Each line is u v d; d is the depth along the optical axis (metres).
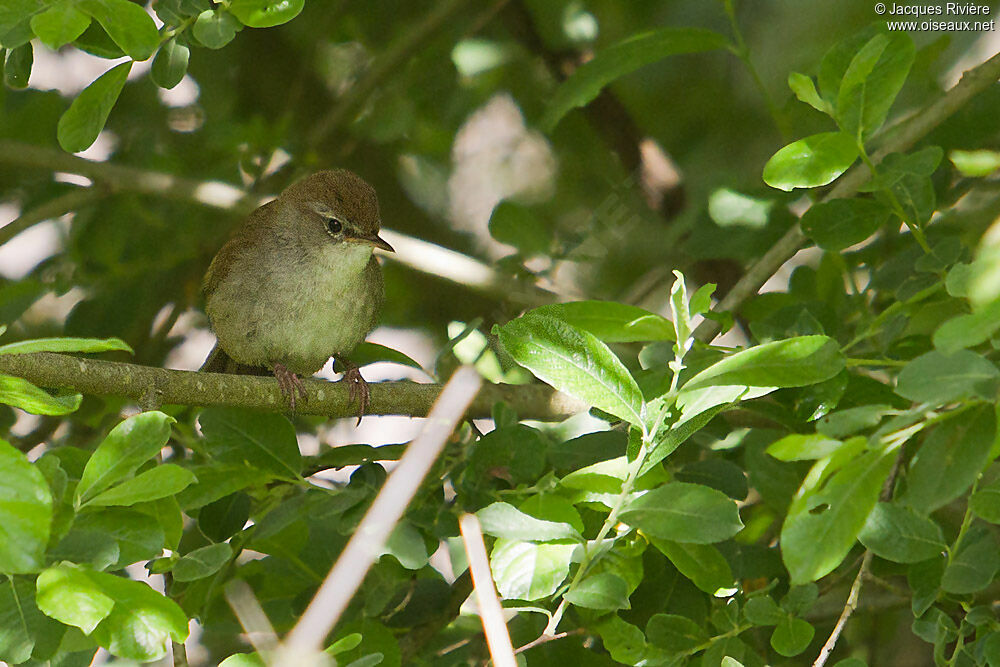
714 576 6.24
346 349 11.08
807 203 10.38
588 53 13.02
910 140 8.15
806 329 7.36
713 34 9.24
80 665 5.73
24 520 4.78
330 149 13.91
